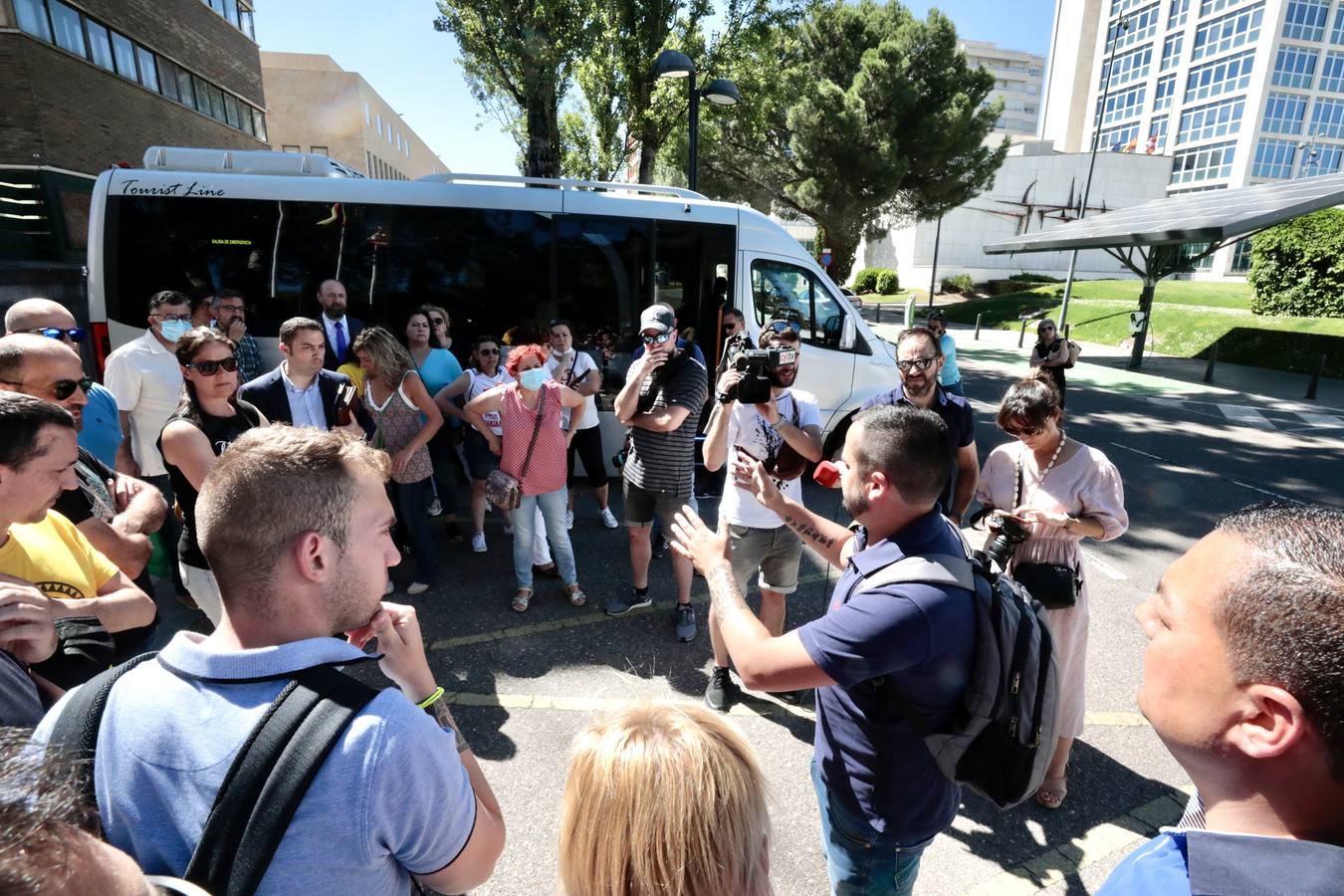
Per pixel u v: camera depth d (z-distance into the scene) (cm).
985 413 1086
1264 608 69
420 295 599
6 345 227
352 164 3566
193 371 262
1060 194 4456
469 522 581
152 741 90
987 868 245
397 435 418
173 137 1578
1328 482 763
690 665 367
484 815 112
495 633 395
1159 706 81
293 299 589
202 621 391
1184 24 5144
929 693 145
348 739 88
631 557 416
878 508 158
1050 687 147
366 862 89
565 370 530
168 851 88
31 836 56
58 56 1177
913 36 2422
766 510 311
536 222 603
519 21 1110
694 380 372
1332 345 1572
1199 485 741
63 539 187
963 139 2455
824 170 2389
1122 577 509
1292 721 67
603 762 100
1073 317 2466
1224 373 1597
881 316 3080
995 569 165
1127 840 260
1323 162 4766
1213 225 1304
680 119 1281
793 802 274
